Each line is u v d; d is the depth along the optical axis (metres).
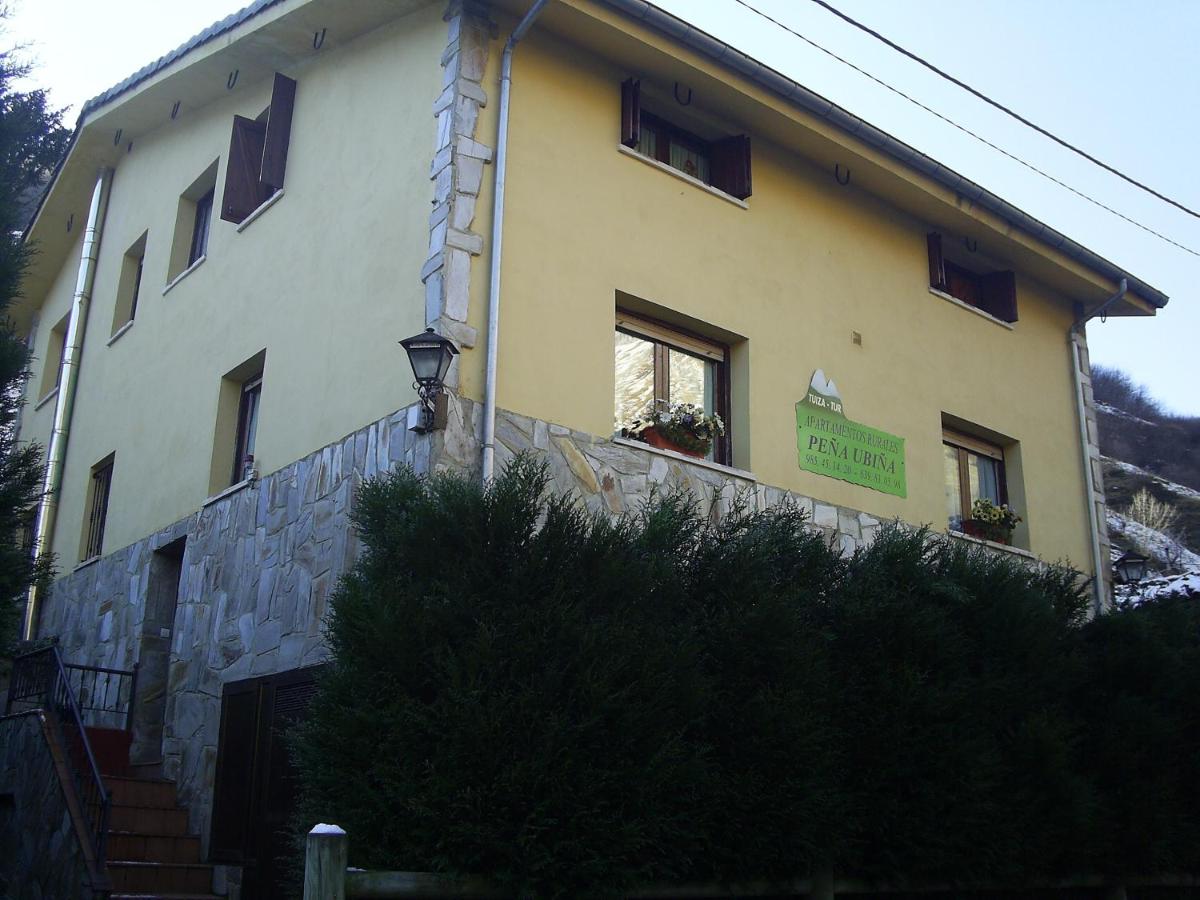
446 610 6.48
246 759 9.58
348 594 6.70
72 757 9.86
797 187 11.84
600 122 10.22
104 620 12.96
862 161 11.89
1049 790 8.56
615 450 9.48
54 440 15.26
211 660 10.55
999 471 13.52
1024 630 8.91
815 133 11.39
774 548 8.12
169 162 14.17
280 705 9.34
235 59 12.01
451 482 7.05
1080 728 9.32
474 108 9.38
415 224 9.32
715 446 10.62
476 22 9.61
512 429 8.82
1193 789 9.75
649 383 10.25
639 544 7.40
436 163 9.25
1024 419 13.64
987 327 13.55
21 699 10.85
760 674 7.41
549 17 9.68
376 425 9.08
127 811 9.92
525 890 5.94
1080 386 14.51
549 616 6.50
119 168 15.81
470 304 8.86
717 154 11.38
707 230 10.80
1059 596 9.77
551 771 6.17
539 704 6.27
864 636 8.13
